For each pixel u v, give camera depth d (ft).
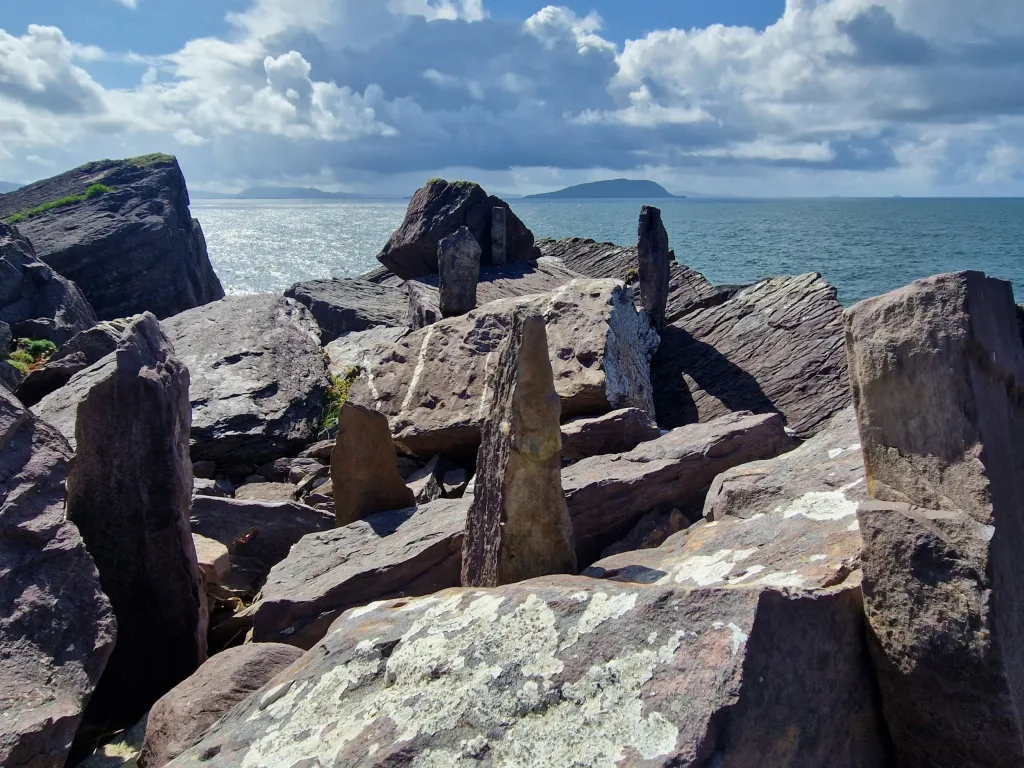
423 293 58.80
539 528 18.49
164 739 17.65
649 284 47.83
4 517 19.34
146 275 119.96
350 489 29.09
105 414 21.20
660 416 42.93
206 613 23.57
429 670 13.61
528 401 18.47
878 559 13.07
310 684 14.82
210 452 41.93
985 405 12.92
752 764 11.19
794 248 254.68
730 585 14.10
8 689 16.90
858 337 14.01
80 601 19.20
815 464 20.53
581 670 12.42
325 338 69.36
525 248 76.79
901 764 13.39
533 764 11.37
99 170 145.28
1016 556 13.04
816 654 12.68
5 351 66.80
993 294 13.53
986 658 11.99
